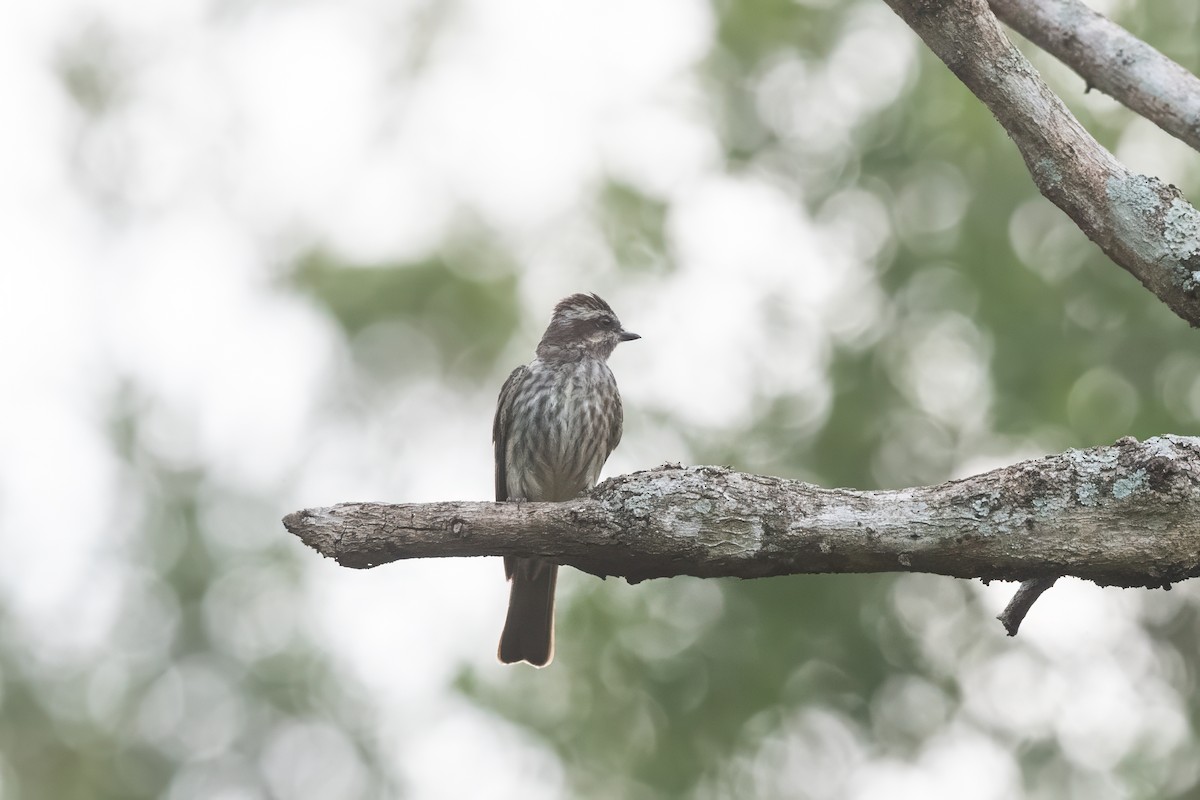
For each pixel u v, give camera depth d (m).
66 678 16.09
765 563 6.52
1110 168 6.95
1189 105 8.57
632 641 14.00
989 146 14.73
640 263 16.11
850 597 14.03
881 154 15.12
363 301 16.20
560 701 14.04
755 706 13.68
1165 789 13.58
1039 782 13.70
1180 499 6.13
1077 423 13.61
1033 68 7.00
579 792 13.65
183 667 15.84
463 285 16.20
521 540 6.61
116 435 16.95
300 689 15.45
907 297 14.62
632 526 6.54
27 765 15.61
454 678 14.40
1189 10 14.66
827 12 15.84
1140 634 14.52
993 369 13.98
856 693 13.85
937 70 15.17
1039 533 6.26
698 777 13.49
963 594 14.23
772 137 15.77
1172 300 6.90
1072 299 14.22
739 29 16.06
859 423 14.30
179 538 16.42
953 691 14.02
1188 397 13.48
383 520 6.60
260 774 15.18
